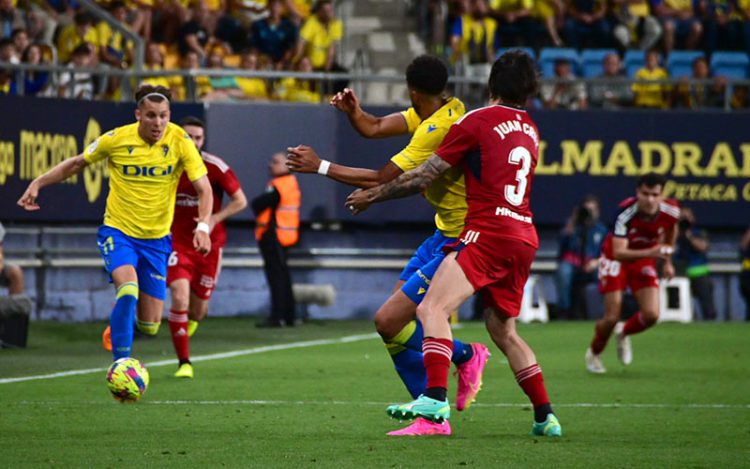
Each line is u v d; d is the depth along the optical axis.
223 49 65.62
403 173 21.86
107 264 29.41
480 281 21.47
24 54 56.31
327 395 30.77
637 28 74.12
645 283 38.59
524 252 21.59
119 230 29.62
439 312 21.44
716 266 64.25
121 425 24.25
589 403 29.75
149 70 58.50
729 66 73.81
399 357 23.53
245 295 60.81
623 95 64.88
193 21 64.31
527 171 21.70
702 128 63.38
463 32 70.00
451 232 22.92
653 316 38.59
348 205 21.80
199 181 30.14
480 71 68.88
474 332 52.97
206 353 44.06
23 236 54.66
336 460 19.39
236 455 19.98
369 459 19.48
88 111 55.66
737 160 63.59
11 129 52.66
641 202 37.72
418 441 21.77
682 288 62.12
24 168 53.31
